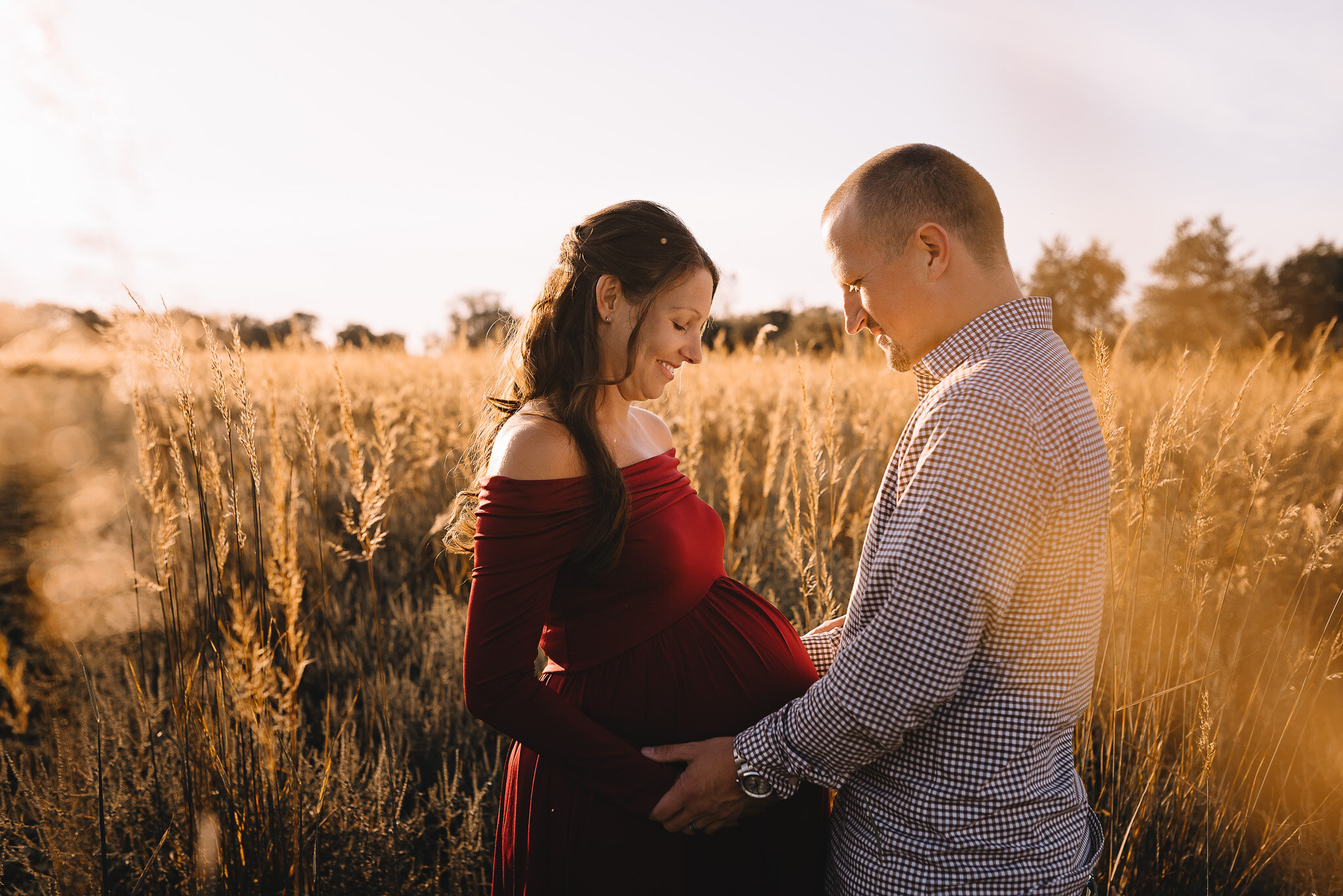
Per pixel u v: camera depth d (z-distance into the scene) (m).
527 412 1.31
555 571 1.26
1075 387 1.15
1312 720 2.22
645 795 1.29
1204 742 1.91
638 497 1.36
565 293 1.36
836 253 1.30
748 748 1.22
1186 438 2.10
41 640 2.85
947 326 1.23
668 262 1.31
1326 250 27.09
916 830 1.16
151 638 2.94
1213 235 26.20
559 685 1.43
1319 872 1.91
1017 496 1.04
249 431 1.78
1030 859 1.14
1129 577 2.17
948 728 1.14
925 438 1.12
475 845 1.96
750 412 4.40
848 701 1.10
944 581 1.04
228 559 2.44
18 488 5.10
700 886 1.36
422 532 4.15
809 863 1.42
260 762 1.82
